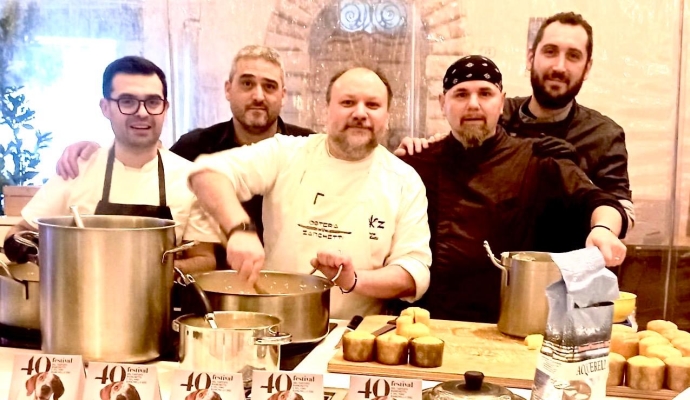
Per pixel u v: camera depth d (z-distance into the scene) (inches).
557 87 110.7
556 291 50.0
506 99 112.5
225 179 92.4
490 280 112.6
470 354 68.6
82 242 59.9
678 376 59.7
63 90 125.8
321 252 77.8
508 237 112.3
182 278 70.9
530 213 112.0
